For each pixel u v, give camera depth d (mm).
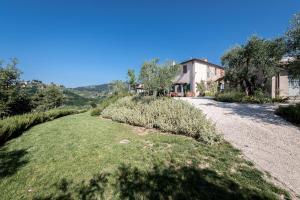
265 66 16797
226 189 3656
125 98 16438
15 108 20219
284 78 17375
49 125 10984
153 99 12180
